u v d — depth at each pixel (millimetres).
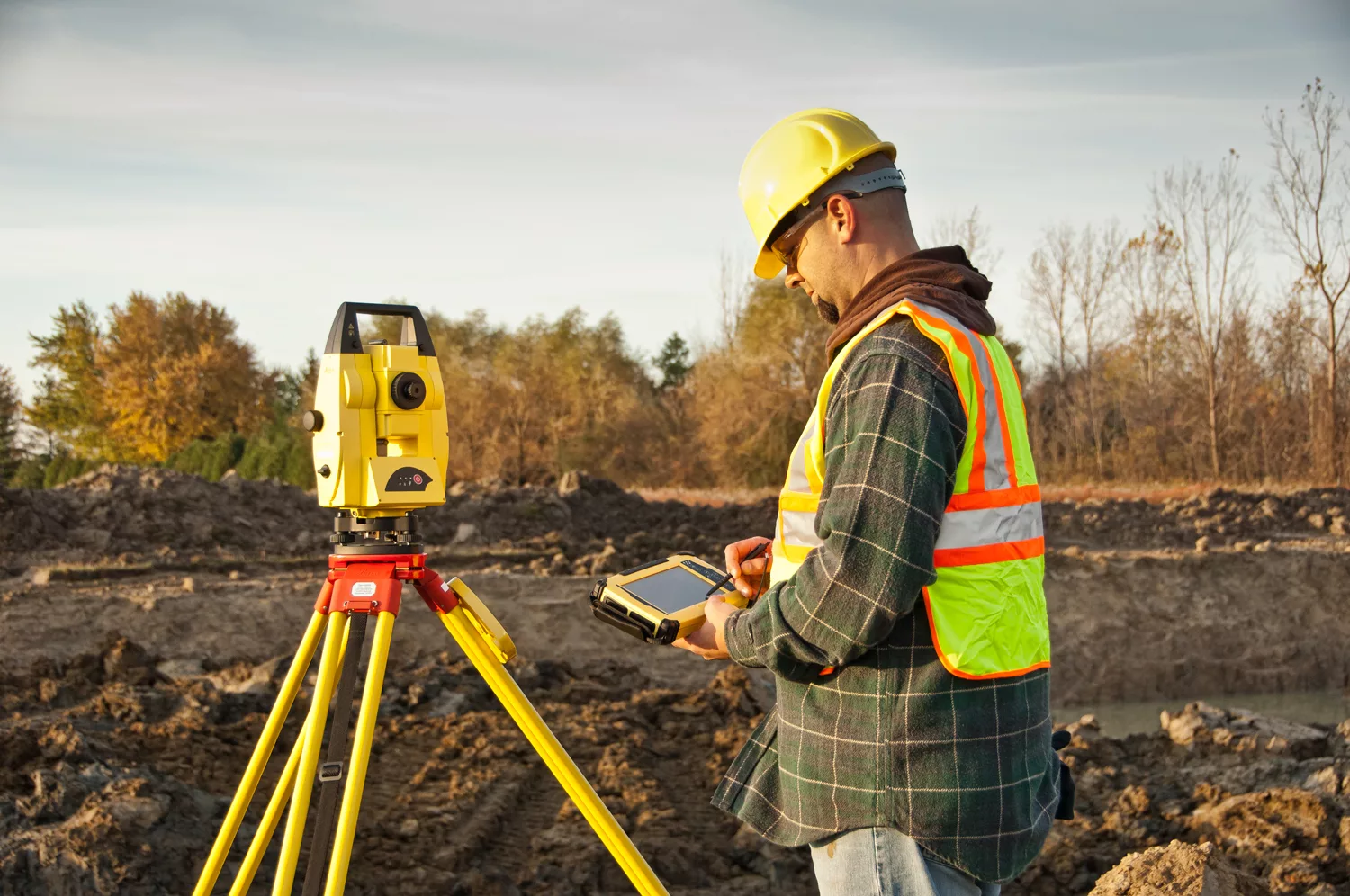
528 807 6109
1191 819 5504
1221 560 15250
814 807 1698
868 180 1759
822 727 1688
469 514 16359
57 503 13992
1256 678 14289
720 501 26000
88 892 4195
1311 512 19359
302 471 26562
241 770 5984
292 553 14430
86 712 6629
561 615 11938
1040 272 36969
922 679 1613
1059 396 36938
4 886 4145
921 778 1606
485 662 2213
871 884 1630
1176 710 13344
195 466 29781
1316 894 4434
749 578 2023
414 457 2131
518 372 37000
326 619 2199
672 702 8562
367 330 29750
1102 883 3635
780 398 34062
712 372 36250
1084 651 13977
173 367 44562
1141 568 14992
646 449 38219
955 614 1592
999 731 1631
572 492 18203
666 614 1890
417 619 11023
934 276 1687
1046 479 35219
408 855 5176
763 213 1835
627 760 6809
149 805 4730
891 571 1494
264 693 7500
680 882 5270
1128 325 36594
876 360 1586
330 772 2008
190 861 4582
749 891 5195
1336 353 29656
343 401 2111
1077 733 7773
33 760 5266
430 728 7246
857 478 1535
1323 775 5707
